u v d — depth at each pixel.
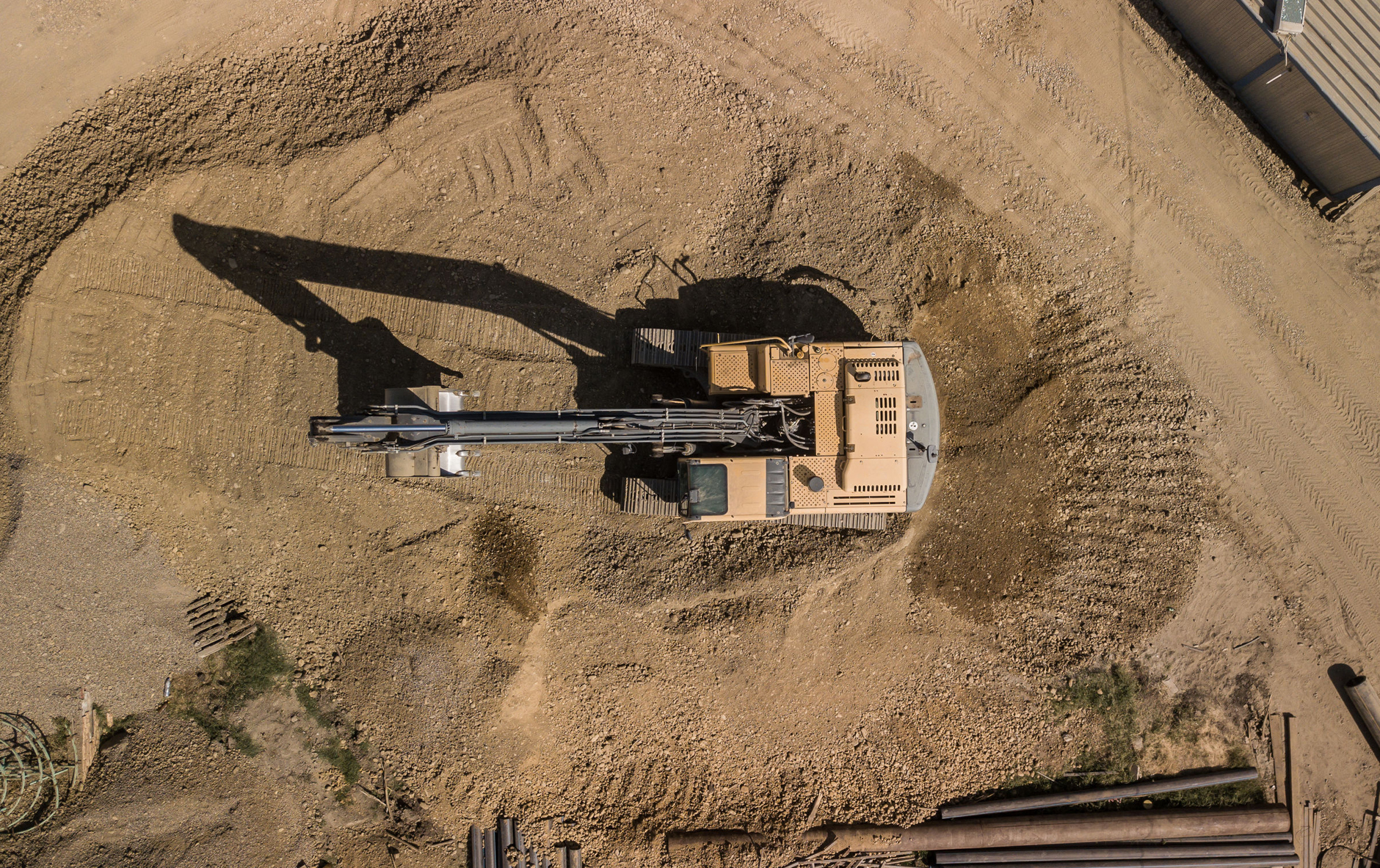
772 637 14.63
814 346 12.20
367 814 14.75
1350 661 15.16
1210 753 15.23
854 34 15.08
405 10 14.48
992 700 15.22
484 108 14.16
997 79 15.20
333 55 14.38
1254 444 15.30
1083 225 15.27
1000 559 15.12
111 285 13.56
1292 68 14.05
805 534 14.50
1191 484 15.30
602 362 14.41
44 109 13.96
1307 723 15.24
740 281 14.75
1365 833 15.17
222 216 13.87
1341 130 14.14
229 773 14.56
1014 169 15.21
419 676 14.40
